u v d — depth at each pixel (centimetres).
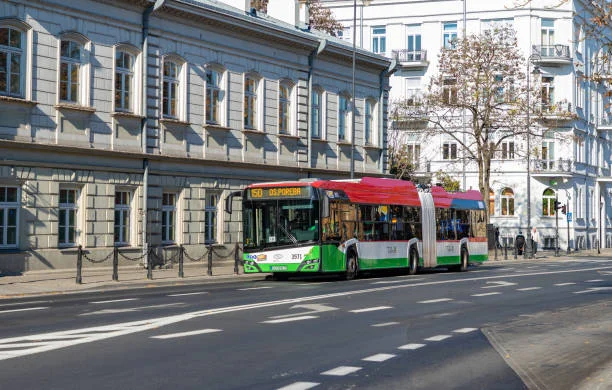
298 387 932
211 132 3553
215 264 3559
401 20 7056
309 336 1377
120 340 1287
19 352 1154
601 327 1560
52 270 2806
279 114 3997
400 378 1008
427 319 1672
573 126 6744
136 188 3172
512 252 6228
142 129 3200
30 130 2761
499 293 2364
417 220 3434
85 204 2948
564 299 2197
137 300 2017
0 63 2683
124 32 3133
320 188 2770
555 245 6694
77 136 2931
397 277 3172
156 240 3250
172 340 1294
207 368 1047
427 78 7006
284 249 2764
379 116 4800
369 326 1534
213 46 3566
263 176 3866
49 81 2833
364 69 4666
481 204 4081
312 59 4209
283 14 4416
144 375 990
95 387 911
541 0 6688
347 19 7181
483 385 970
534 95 5494
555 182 6681
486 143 5406
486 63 5344
